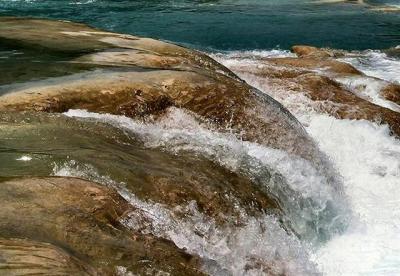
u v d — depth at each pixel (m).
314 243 7.93
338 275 7.18
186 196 6.43
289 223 7.55
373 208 9.08
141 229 5.56
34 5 30.12
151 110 8.85
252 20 27.16
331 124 11.38
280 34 24.00
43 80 9.26
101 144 7.09
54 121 7.58
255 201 7.13
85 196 5.48
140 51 11.59
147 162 6.88
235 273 6.10
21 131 7.10
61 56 11.03
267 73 13.54
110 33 13.62
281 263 6.63
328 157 9.98
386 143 10.94
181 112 8.99
